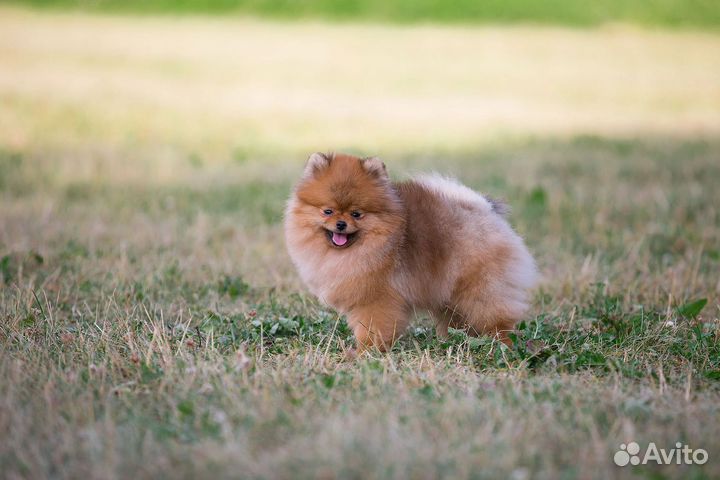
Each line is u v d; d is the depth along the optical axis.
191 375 7.52
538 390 7.39
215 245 13.45
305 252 8.97
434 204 9.13
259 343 8.91
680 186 17.84
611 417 6.80
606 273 11.85
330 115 26.94
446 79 34.19
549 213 15.66
